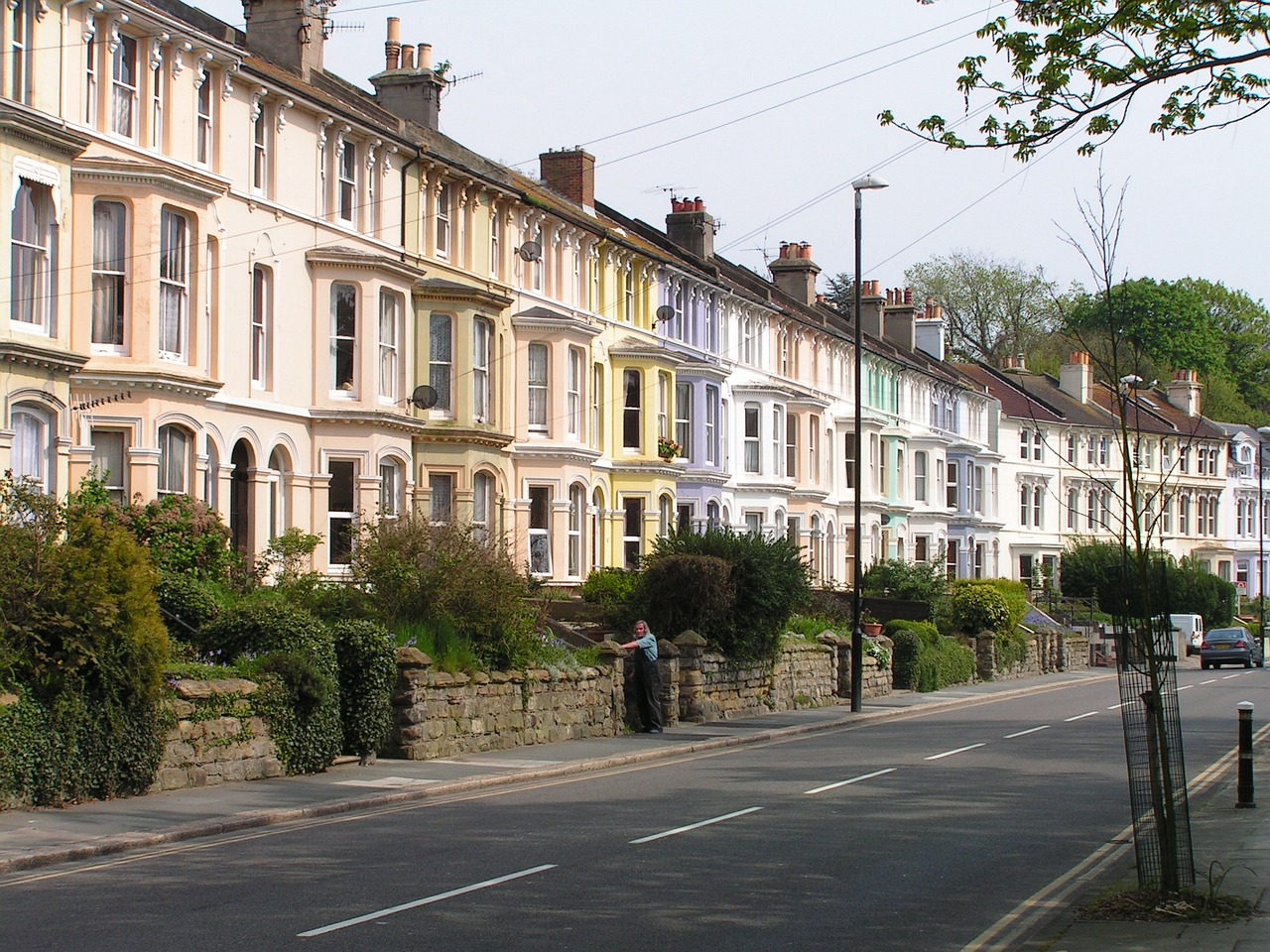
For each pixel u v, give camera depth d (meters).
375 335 31.44
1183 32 12.18
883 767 22.78
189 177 25.83
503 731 24.47
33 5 23.14
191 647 20.53
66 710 16.20
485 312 35.41
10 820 15.18
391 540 24.69
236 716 18.94
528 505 37.91
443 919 11.13
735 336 52.25
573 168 47.38
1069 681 52.31
